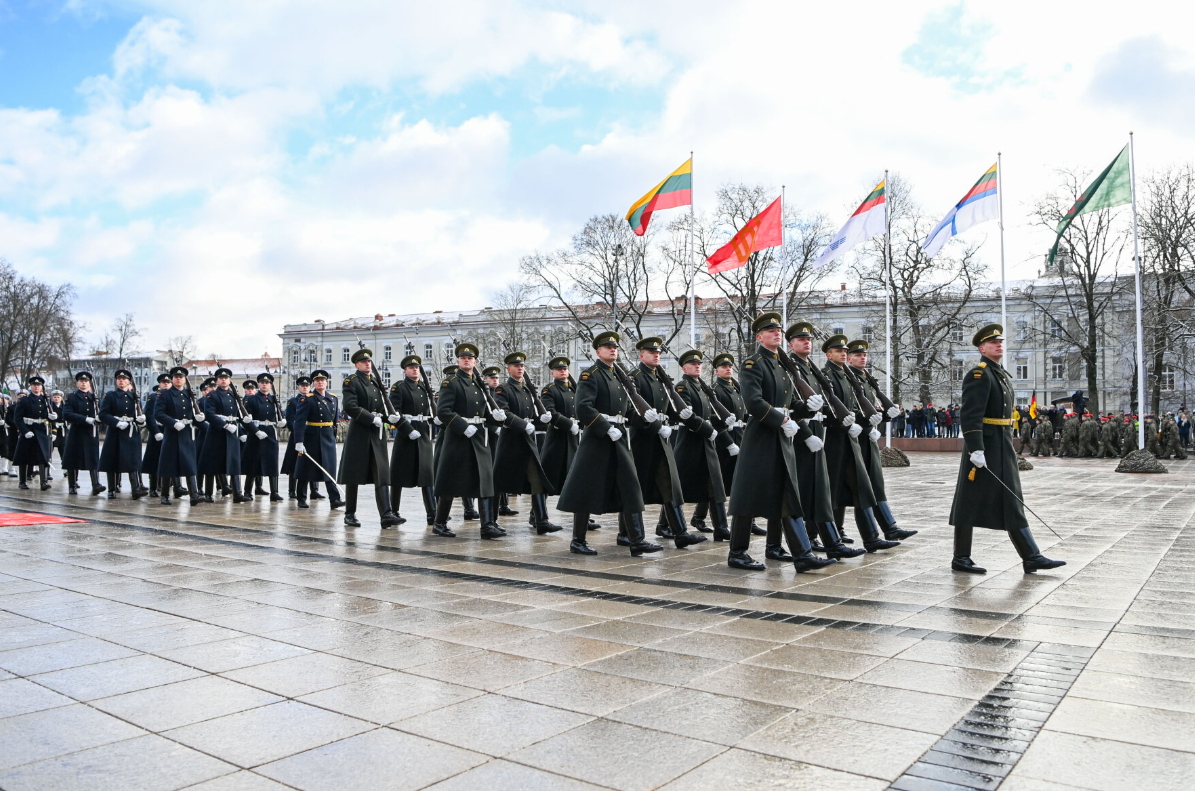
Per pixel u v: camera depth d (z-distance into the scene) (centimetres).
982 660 455
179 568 745
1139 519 1098
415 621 548
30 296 6712
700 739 346
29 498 1447
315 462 1305
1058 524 1047
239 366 9338
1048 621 541
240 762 326
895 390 3931
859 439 888
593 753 333
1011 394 734
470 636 510
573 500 841
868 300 4775
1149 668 438
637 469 908
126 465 1450
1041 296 4722
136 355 9012
